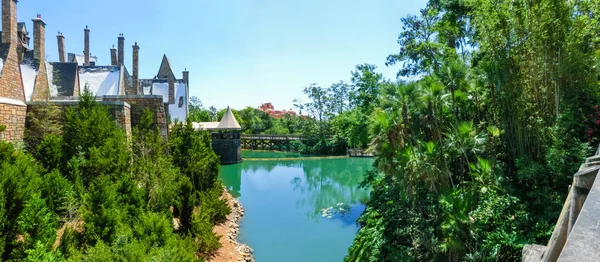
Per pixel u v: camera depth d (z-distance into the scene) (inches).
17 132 425.7
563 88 341.7
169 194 397.7
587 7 324.5
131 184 352.2
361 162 1440.7
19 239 263.7
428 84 413.1
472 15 569.0
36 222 231.0
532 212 306.3
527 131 366.9
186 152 605.0
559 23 316.5
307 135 1973.4
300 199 824.9
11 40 638.5
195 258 325.4
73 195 328.5
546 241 271.7
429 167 388.8
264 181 1058.7
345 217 669.9
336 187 967.0
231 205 698.2
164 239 294.7
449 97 427.2
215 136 1424.7
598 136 316.8
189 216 405.1
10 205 234.7
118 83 1103.0
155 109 611.5
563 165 303.4
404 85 421.1
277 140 2005.4
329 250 511.2
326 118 2087.8
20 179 244.2
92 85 1081.4
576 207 95.7
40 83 754.8
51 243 235.3
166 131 628.7
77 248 254.4
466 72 402.6
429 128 466.0
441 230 341.1
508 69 363.9
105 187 298.8
